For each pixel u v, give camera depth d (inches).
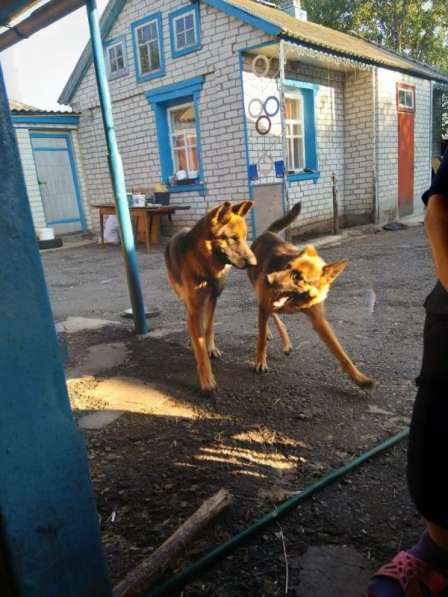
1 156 35.4
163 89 406.9
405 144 496.4
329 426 104.4
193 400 120.7
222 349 157.2
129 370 143.3
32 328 38.2
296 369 136.9
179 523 76.7
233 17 339.3
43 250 451.2
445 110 714.2
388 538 71.4
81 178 514.3
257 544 71.2
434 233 49.2
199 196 408.2
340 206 468.8
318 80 416.5
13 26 117.8
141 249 413.4
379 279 246.7
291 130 410.6
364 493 81.6
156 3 387.9
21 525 38.8
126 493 84.9
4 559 38.5
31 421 38.7
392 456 91.8
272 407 114.3
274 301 114.0
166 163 433.4
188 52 377.1
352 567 66.5
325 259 313.0
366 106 437.4
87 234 520.7
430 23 839.7
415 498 52.9
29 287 37.8
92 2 148.6
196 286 119.3
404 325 171.3
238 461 93.0
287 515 76.9
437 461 50.5
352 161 460.1
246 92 355.9
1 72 35.1
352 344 155.3
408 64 521.7
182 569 66.9
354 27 837.8
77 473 42.4
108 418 113.5
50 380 39.8
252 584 64.4
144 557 70.1
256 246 132.6
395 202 490.0
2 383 36.7
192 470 90.8
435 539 54.9
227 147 375.9
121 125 457.7
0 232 35.7
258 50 346.3
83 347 167.0
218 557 67.9
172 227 438.6
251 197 371.6
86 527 43.8
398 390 120.0
